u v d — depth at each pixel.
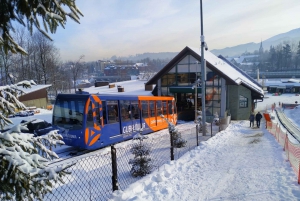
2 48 2.70
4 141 2.63
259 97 28.50
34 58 47.53
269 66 130.38
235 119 27.08
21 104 3.10
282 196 5.90
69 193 5.97
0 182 2.53
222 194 6.08
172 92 26.75
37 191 2.75
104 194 5.96
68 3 2.73
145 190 6.25
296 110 43.06
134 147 7.80
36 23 2.68
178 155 10.07
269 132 17.44
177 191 6.25
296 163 8.38
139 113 15.25
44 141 3.35
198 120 20.59
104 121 12.18
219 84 25.08
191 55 26.30
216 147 11.62
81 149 12.16
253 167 8.28
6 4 2.44
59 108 11.74
